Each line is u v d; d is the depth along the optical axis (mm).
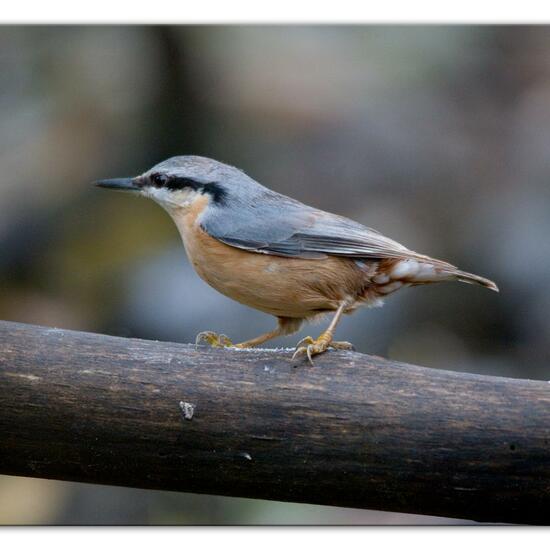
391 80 13688
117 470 6152
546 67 13703
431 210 12570
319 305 7930
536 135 12953
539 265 11828
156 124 13227
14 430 6078
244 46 13523
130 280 11883
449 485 5852
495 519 5953
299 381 6055
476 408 5848
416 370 6094
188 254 8297
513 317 11758
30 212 12422
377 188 12836
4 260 12172
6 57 13062
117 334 11570
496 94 13664
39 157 12773
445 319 11789
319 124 13297
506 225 12188
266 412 5988
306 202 12766
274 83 13469
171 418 6020
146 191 8492
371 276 7895
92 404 6047
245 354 6242
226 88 13406
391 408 5910
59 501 10281
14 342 6191
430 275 7883
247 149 13211
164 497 10258
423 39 13828
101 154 12961
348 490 5977
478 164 12914
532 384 5945
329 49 13734
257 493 6125
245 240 7801
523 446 5758
